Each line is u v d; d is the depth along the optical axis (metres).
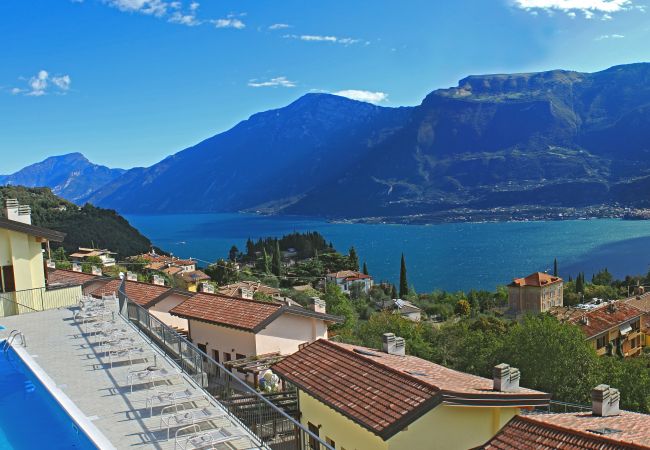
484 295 153.00
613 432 15.70
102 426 14.39
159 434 13.91
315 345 23.91
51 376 18.33
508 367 20.16
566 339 39.06
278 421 19.22
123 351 20.73
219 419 15.17
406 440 17.44
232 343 30.25
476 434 19.08
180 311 33.34
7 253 28.66
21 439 15.26
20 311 28.38
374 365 20.56
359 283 157.38
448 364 49.47
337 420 19.61
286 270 177.50
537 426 15.81
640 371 38.78
